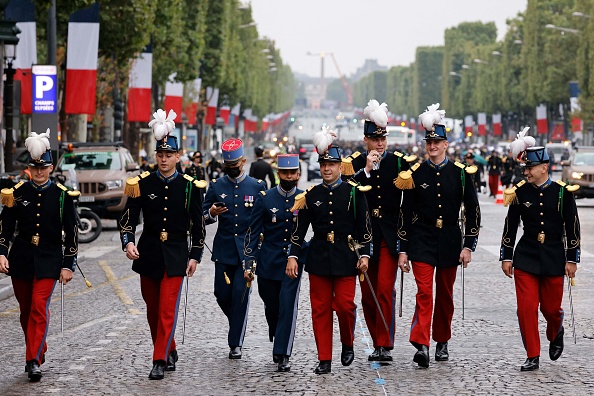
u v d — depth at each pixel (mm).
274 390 18844
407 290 32469
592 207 81500
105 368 21031
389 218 21328
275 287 21203
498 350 22547
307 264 20281
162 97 118062
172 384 19438
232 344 21828
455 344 23297
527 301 20500
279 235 21094
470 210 20891
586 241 50281
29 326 20031
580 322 26422
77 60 60281
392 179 21312
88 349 23156
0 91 54375
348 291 20250
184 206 20266
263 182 22281
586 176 78000
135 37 74125
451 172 20891
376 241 21250
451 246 20922
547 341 23750
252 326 26031
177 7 89562
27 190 20234
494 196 92562
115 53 76938
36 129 52875
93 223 63094
